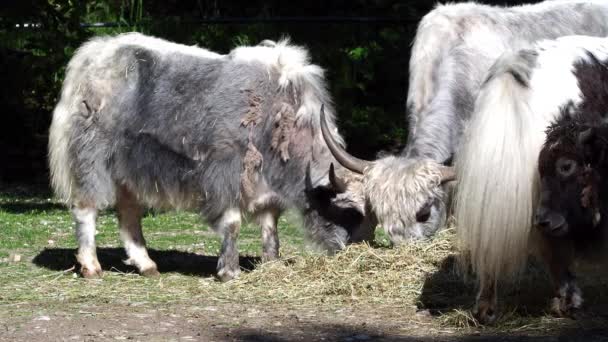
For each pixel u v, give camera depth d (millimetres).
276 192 9312
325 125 8914
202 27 19219
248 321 7438
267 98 9234
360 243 9125
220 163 9125
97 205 9492
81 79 9539
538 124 6812
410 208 8422
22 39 18156
